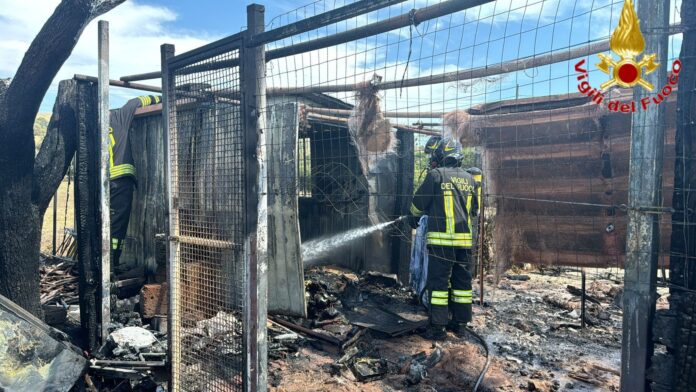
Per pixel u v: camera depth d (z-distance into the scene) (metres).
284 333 4.88
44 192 4.43
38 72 3.73
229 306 3.10
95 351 4.36
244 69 2.72
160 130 5.79
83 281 4.64
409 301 6.00
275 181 5.38
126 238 6.42
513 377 3.83
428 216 4.81
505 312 5.67
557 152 2.98
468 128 3.29
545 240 3.05
